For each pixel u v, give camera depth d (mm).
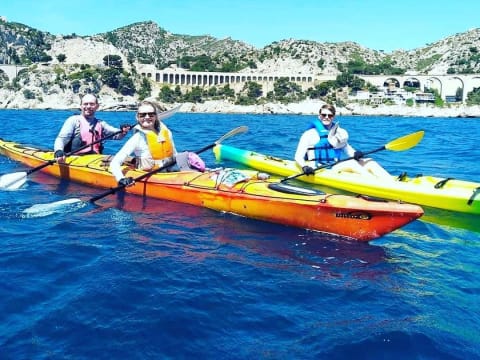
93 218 6016
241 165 10836
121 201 6879
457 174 10094
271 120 58000
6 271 4270
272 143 17219
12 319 3457
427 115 119000
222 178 6547
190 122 41781
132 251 4824
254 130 27234
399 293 4047
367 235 5328
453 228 6160
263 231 5664
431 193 7215
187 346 3166
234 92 132500
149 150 7148
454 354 3156
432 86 135750
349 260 4809
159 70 135250
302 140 8617
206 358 3047
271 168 9969
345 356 3113
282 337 3320
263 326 3449
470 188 7129
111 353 3070
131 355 3053
